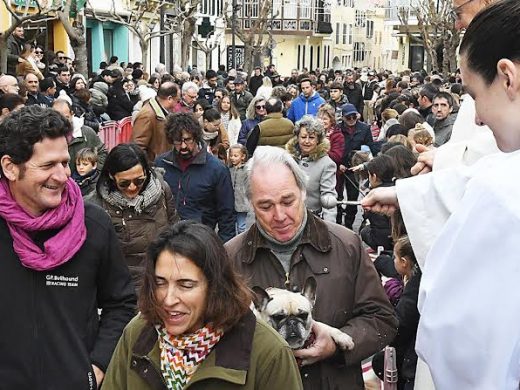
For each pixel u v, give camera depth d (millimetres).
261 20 42281
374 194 2764
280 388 2506
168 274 2469
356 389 3195
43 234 3186
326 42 75312
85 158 6941
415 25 62812
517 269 1582
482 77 1747
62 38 29250
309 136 7582
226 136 9883
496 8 1729
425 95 13445
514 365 1598
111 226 3443
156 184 5043
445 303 1683
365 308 3223
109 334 3383
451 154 2979
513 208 1602
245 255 3234
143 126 8523
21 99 7727
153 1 28703
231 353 2498
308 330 2916
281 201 3107
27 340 3119
